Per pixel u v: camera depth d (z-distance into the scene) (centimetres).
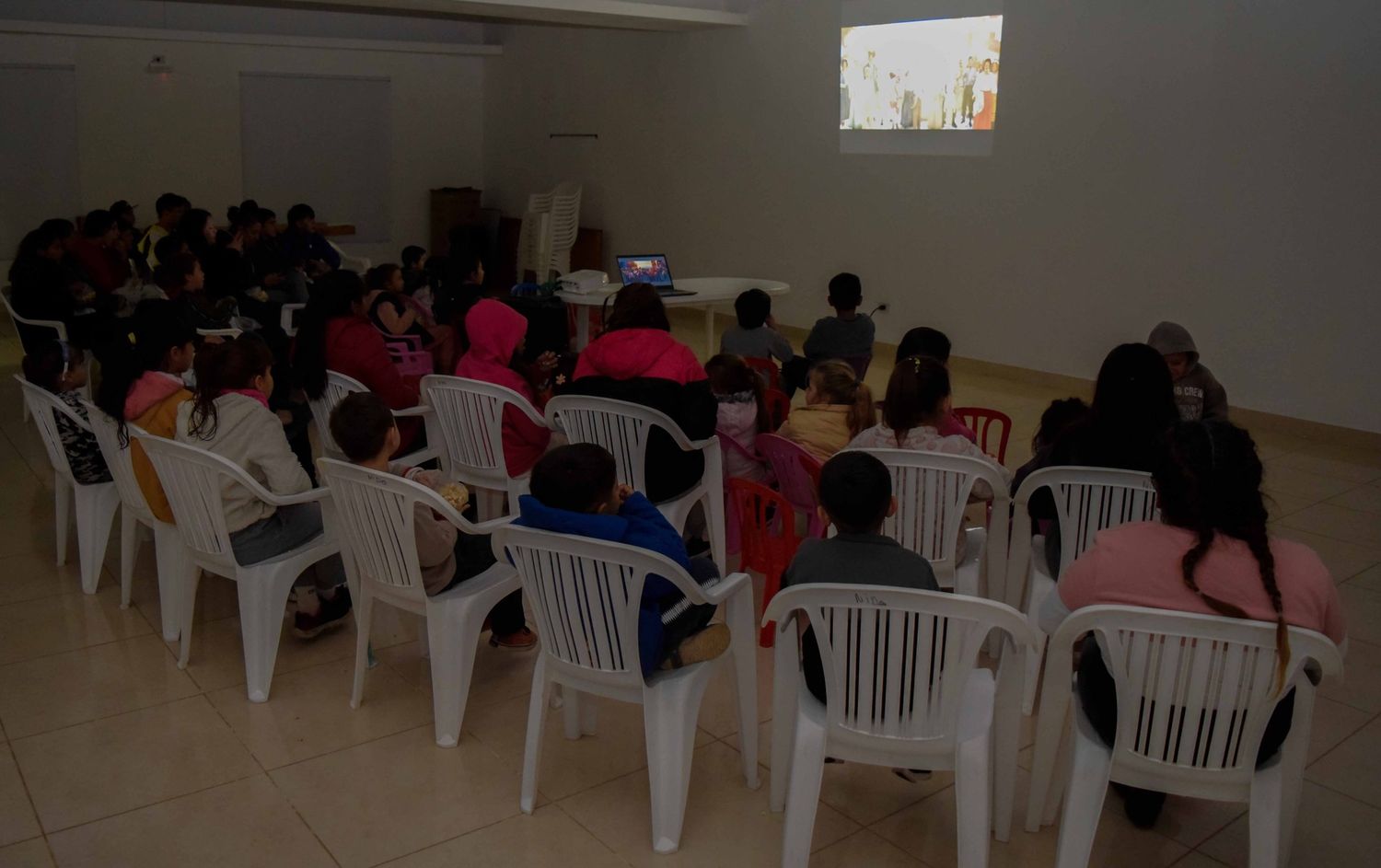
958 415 388
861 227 786
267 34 1024
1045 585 272
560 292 611
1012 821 231
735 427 362
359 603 274
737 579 231
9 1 912
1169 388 266
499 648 315
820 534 312
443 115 1138
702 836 227
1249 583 176
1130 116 622
